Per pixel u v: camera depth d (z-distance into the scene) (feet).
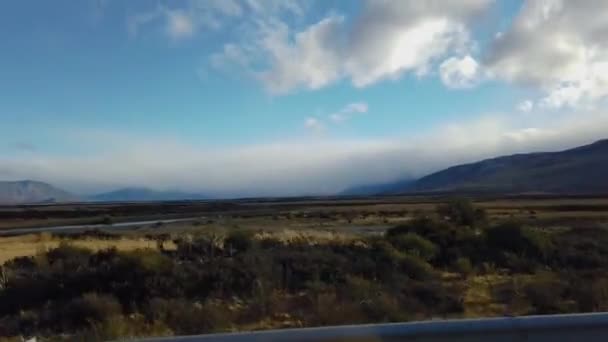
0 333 42.19
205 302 49.42
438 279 67.51
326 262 64.69
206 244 77.92
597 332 19.02
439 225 98.07
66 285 53.26
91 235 172.65
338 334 17.78
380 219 278.67
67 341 36.96
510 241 86.12
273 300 48.96
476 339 18.29
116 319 40.55
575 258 80.74
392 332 18.02
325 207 547.90
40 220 413.39
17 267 67.67
